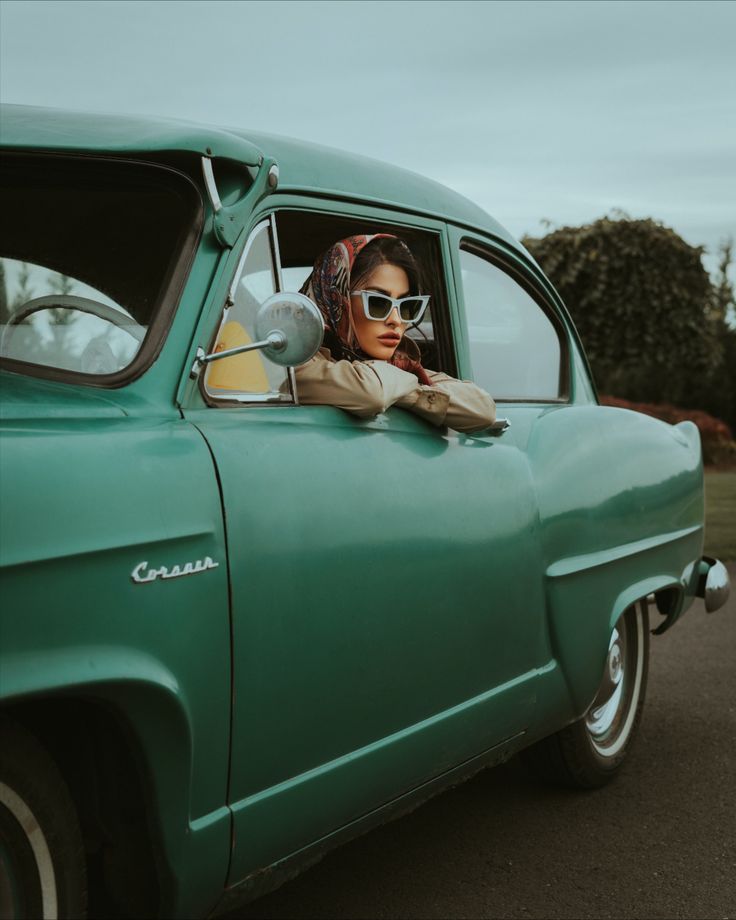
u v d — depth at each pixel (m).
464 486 2.77
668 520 3.96
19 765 1.83
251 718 2.11
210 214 2.23
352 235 2.85
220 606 2.04
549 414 3.42
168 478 1.97
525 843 3.33
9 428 1.81
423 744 2.60
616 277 18.39
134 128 2.17
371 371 2.54
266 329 2.11
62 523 1.77
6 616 1.69
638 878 3.09
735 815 3.56
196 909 2.09
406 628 2.52
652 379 21.52
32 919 1.85
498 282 3.44
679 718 4.62
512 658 2.96
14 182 2.16
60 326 2.15
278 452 2.25
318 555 2.27
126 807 2.02
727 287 22.55
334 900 2.94
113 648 1.83
